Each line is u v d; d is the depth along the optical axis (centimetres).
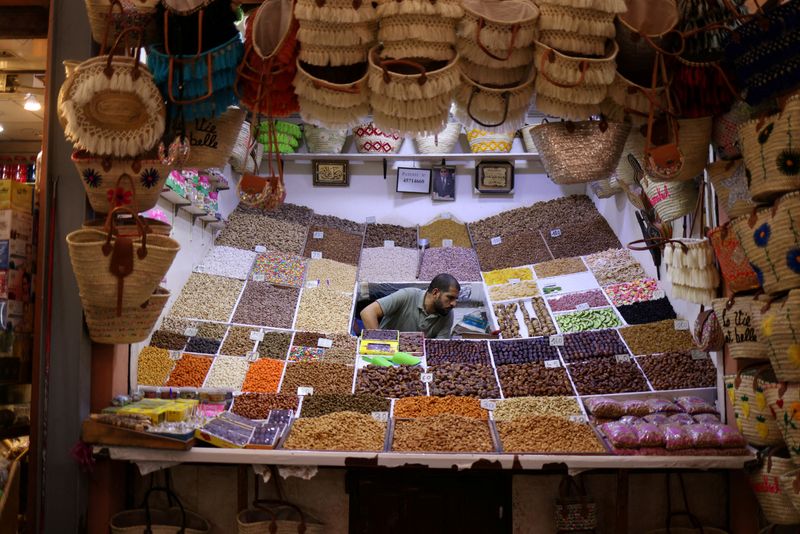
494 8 293
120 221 346
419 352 453
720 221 370
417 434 348
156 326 463
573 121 326
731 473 357
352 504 354
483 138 656
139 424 330
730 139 315
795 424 267
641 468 340
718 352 388
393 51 285
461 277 579
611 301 509
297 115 661
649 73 319
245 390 411
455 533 352
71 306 350
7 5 377
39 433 343
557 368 428
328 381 418
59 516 341
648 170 313
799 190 259
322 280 559
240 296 519
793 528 323
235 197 650
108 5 304
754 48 275
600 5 279
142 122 298
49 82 354
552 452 332
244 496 357
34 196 376
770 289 270
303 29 280
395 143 659
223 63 288
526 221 647
